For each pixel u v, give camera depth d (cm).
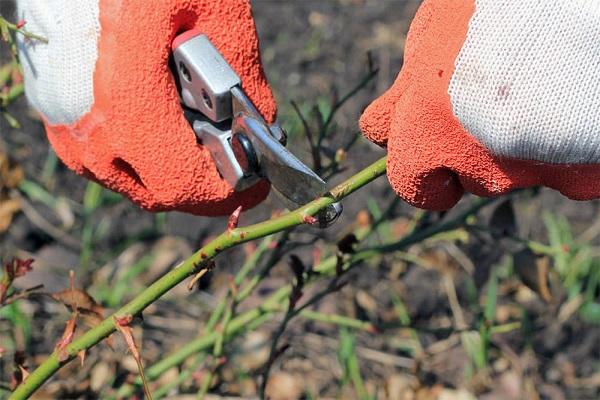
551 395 165
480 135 106
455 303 166
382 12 232
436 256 175
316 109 135
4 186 164
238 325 141
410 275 175
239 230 112
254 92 113
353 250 132
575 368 169
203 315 164
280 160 109
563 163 106
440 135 107
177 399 151
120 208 184
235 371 155
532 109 105
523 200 190
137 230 181
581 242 185
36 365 153
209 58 111
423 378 161
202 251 113
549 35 104
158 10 110
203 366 155
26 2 114
